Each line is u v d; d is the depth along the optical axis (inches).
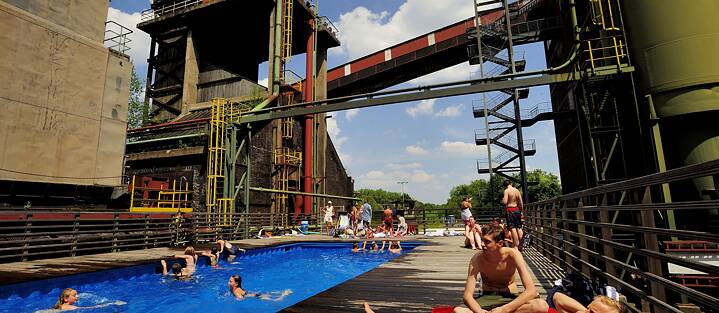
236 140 816.3
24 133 502.3
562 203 323.6
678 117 526.0
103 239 483.5
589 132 601.6
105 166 600.7
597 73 575.8
